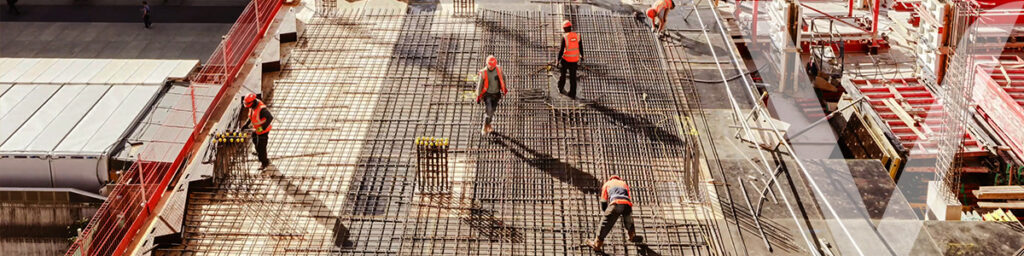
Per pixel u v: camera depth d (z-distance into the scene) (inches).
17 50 914.7
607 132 562.9
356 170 514.6
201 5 1069.1
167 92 609.6
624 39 713.6
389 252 437.1
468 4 786.8
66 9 1043.9
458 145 544.1
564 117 580.4
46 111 575.8
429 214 469.4
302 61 661.3
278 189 492.1
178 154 509.0
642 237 450.6
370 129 562.3
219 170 495.5
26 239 512.1
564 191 493.4
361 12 763.4
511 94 608.7
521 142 547.5
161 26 991.6
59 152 516.4
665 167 524.1
